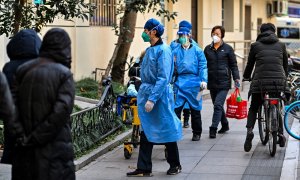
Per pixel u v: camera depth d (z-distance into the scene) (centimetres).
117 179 796
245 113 1105
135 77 979
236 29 2925
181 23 1045
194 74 1040
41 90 510
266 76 928
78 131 912
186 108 1115
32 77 513
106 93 1047
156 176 811
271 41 942
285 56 951
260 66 934
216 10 2712
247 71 966
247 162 895
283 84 928
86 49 1673
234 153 961
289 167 860
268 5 3444
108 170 848
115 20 1792
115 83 1577
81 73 1656
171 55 788
